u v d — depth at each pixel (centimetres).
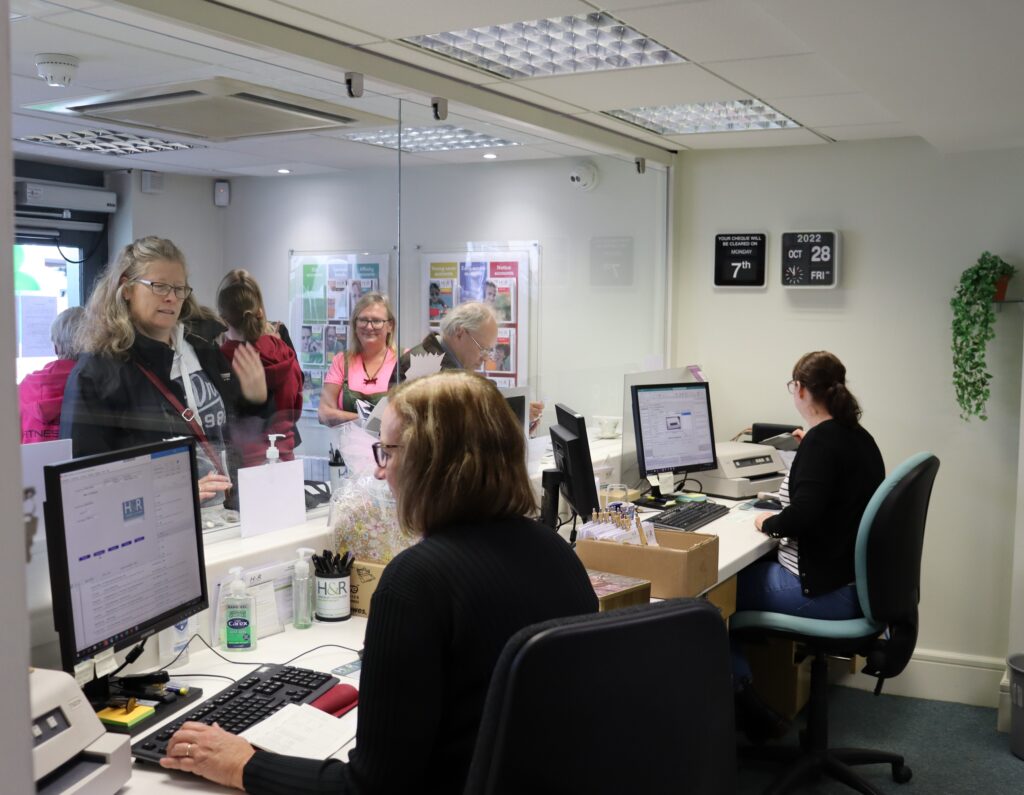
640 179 423
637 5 225
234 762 147
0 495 43
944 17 208
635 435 365
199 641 207
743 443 410
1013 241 387
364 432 243
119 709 170
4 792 44
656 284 436
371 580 231
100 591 165
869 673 302
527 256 364
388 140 297
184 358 222
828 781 325
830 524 298
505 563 140
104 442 202
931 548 406
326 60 256
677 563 241
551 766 111
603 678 113
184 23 213
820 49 237
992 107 303
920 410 405
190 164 227
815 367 310
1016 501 382
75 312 198
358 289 281
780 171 422
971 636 402
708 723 124
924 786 323
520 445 151
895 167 402
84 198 203
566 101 336
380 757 132
